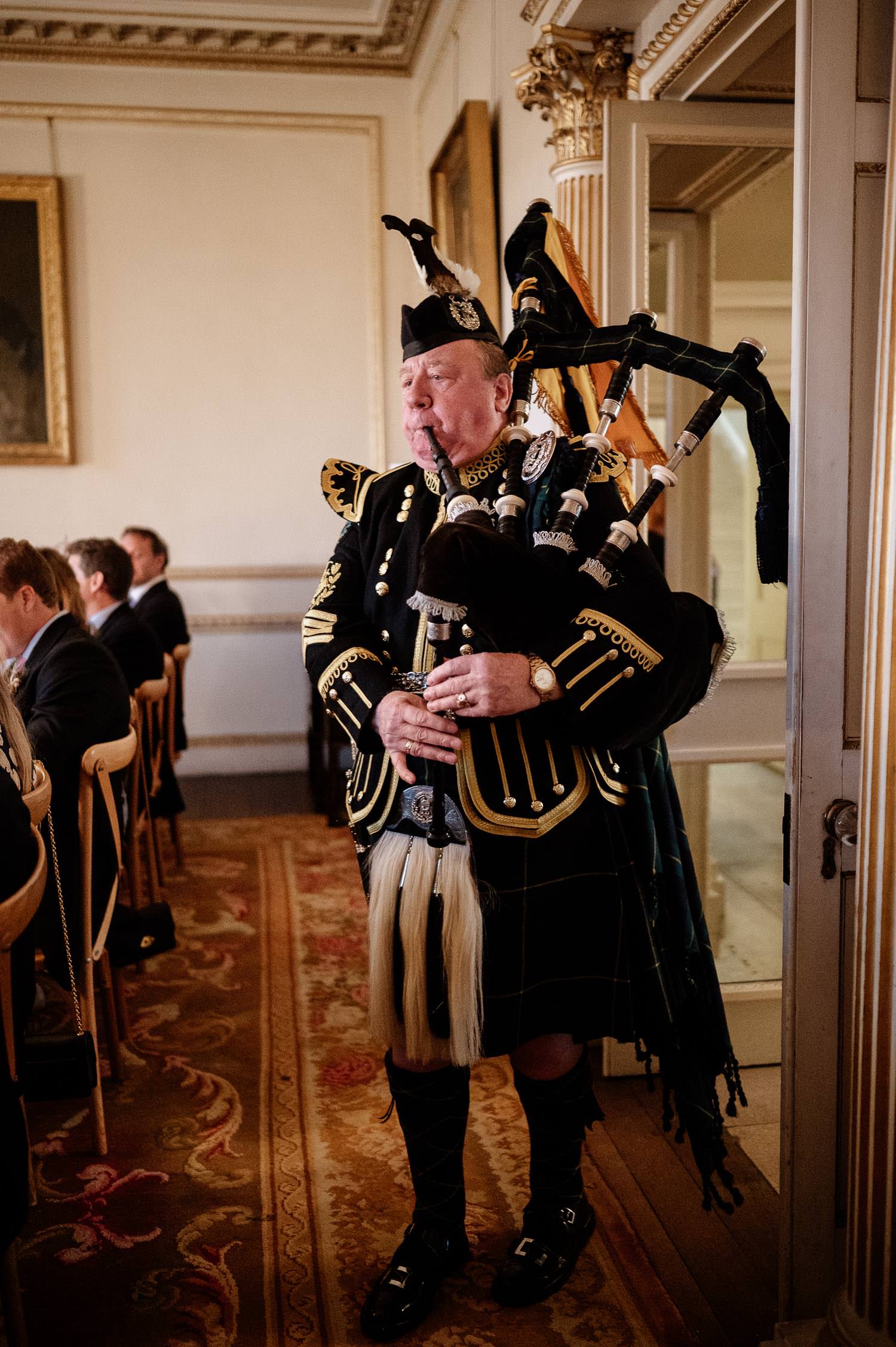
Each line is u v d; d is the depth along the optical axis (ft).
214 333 18.12
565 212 8.74
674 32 7.31
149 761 10.61
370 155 17.94
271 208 17.98
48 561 8.67
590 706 4.64
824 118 4.67
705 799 10.07
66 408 17.67
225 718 18.92
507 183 11.82
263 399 18.34
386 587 5.32
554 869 5.04
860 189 4.74
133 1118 7.52
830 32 4.64
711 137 7.55
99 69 17.30
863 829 4.33
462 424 5.14
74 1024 7.11
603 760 5.17
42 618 8.14
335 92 17.83
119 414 18.06
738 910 10.67
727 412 18.72
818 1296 5.25
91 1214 6.40
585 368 6.31
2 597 8.00
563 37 8.27
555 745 5.08
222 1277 5.82
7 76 17.12
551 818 4.99
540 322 5.47
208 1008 9.30
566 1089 5.58
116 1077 8.01
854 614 4.93
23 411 17.61
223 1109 7.63
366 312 18.38
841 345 4.79
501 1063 8.42
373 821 5.35
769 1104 7.73
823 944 5.03
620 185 7.50
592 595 4.82
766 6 6.39
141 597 14.26
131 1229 6.26
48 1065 5.59
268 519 18.58
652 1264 5.94
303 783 18.11
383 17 16.62
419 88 17.33
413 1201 6.50
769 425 5.12
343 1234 6.18
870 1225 4.30
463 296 5.21
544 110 8.95
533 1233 5.76
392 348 18.38
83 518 18.16
